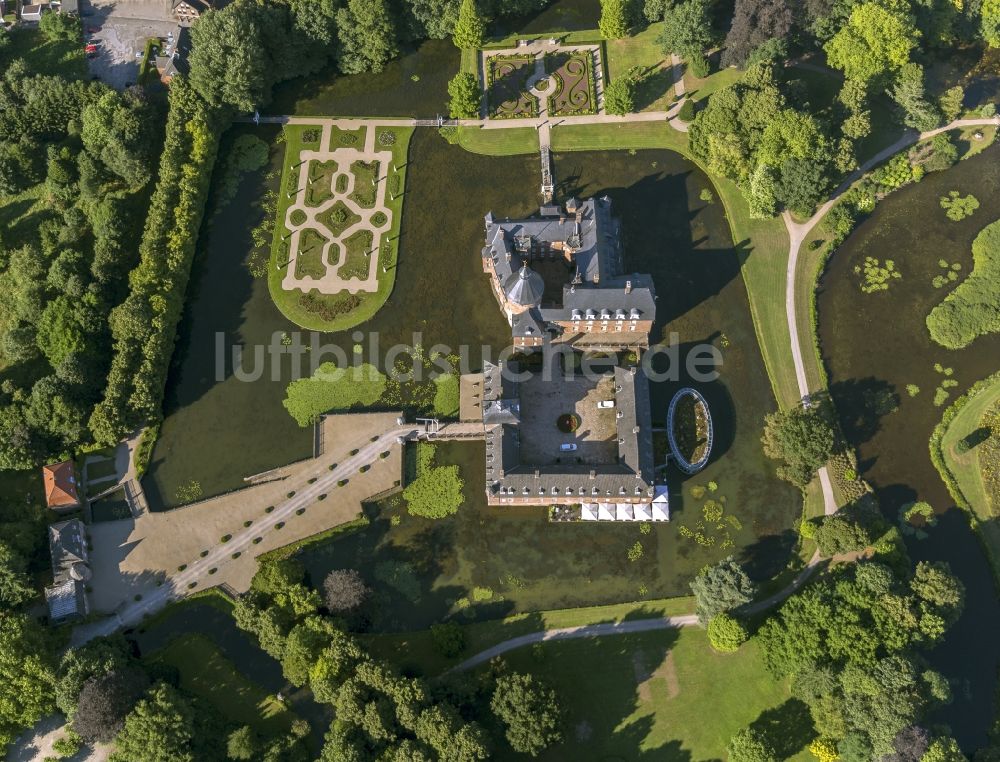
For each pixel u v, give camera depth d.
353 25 184.12
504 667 135.50
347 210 176.50
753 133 171.88
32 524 145.00
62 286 161.12
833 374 162.38
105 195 173.88
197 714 131.88
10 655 130.12
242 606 137.50
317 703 136.88
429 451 155.88
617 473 144.00
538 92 188.00
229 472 154.88
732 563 136.25
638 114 185.25
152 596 145.12
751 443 156.00
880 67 176.50
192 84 177.00
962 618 143.88
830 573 145.12
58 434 151.38
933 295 168.25
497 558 147.88
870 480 153.75
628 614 143.38
